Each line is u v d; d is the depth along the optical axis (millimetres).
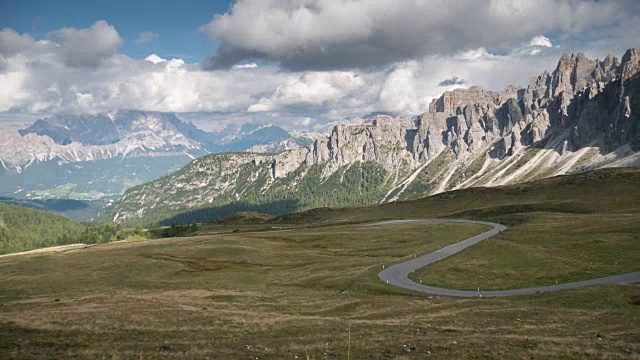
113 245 199750
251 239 183250
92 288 110688
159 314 65812
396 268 118250
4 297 104312
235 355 45844
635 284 86375
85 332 54656
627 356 43812
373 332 56656
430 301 82688
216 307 75312
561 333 55562
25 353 45031
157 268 133500
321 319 65375
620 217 165125
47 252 196125
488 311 70625
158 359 44156
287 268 129750
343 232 193625
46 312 65812
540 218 187000
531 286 95875
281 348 48562
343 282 105562
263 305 79625
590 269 102125
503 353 45531
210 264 138375
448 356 45094
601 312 66750
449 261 121688
